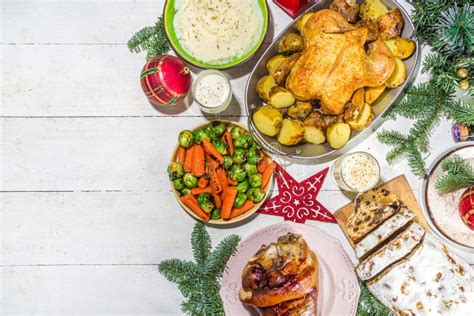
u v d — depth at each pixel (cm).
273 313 112
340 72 115
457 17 112
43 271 131
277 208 129
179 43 124
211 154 124
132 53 132
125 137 132
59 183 132
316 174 129
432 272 119
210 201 124
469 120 119
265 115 119
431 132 130
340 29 116
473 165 124
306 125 121
